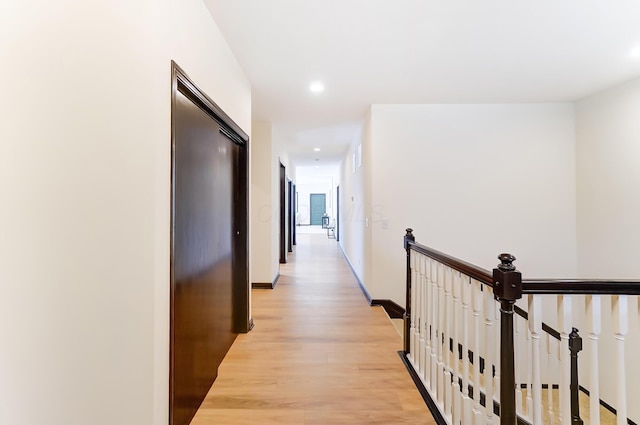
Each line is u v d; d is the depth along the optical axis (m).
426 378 2.05
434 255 1.89
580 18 2.00
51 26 0.97
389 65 2.67
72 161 1.03
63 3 1.00
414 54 2.47
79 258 1.05
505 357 1.27
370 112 3.79
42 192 0.96
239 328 2.94
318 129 4.94
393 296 3.78
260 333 2.95
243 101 2.75
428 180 3.77
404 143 3.76
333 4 1.84
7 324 0.90
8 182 0.90
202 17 1.78
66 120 1.01
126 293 1.20
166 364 1.40
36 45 0.94
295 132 5.14
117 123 1.16
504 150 3.75
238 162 2.87
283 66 2.66
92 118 1.08
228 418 1.78
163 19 1.34
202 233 1.89
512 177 3.75
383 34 2.17
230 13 1.90
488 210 3.77
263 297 4.14
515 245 3.76
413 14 1.95
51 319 0.98
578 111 3.64
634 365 2.77
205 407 1.87
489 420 1.39
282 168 6.52
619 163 3.15
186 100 1.63
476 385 1.49
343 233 7.80
